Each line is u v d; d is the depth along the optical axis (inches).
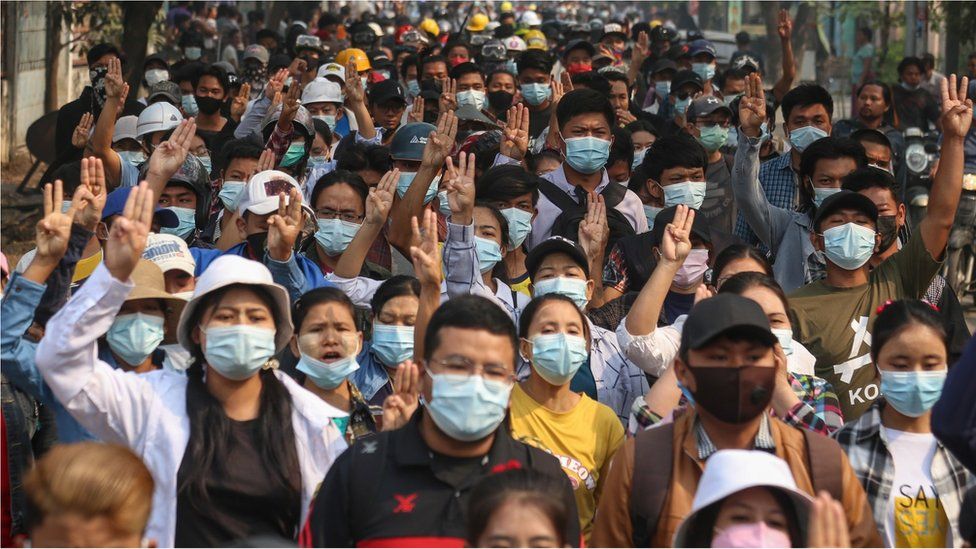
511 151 330.0
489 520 144.6
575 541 164.6
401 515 160.7
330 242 284.5
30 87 831.1
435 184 313.6
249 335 179.2
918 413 188.7
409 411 186.1
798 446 168.2
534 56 467.5
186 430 175.8
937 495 185.2
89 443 143.9
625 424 235.5
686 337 166.4
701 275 266.4
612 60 571.5
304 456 181.6
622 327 219.0
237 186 309.4
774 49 1316.4
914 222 482.6
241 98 495.5
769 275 240.8
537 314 207.9
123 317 204.4
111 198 254.4
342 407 216.4
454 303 166.4
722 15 1930.4
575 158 318.0
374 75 605.6
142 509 141.7
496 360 163.5
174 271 225.9
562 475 167.9
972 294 492.4
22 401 203.8
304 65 574.6
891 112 622.2
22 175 735.1
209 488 172.9
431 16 1526.8
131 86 608.7
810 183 303.7
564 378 206.1
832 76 1502.2
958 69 1000.9
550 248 246.8
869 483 186.7
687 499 165.6
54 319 173.2
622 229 305.3
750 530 145.6
